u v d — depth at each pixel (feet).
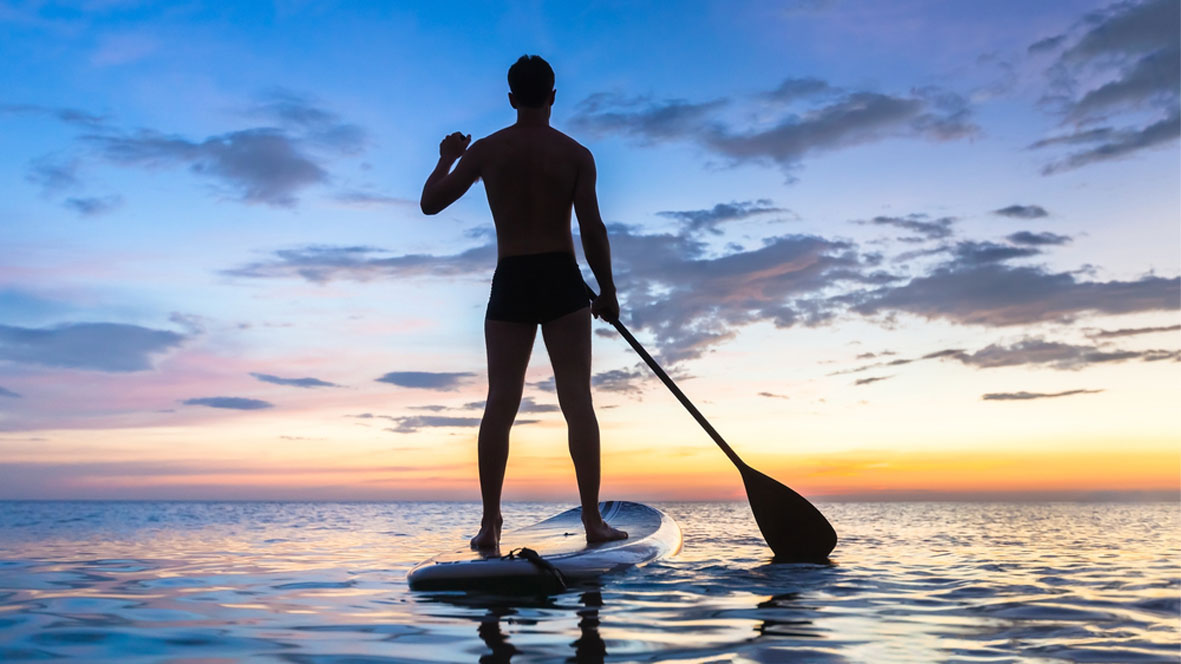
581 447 9.93
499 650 4.84
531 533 11.44
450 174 10.34
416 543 16.11
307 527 24.72
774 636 5.25
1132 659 4.61
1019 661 4.56
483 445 9.61
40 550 14.24
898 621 5.82
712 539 14.85
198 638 5.31
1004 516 39.42
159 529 23.35
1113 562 10.87
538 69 10.23
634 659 4.59
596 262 10.22
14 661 4.65
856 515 42.11
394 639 5.22
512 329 9.89
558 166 9.93
